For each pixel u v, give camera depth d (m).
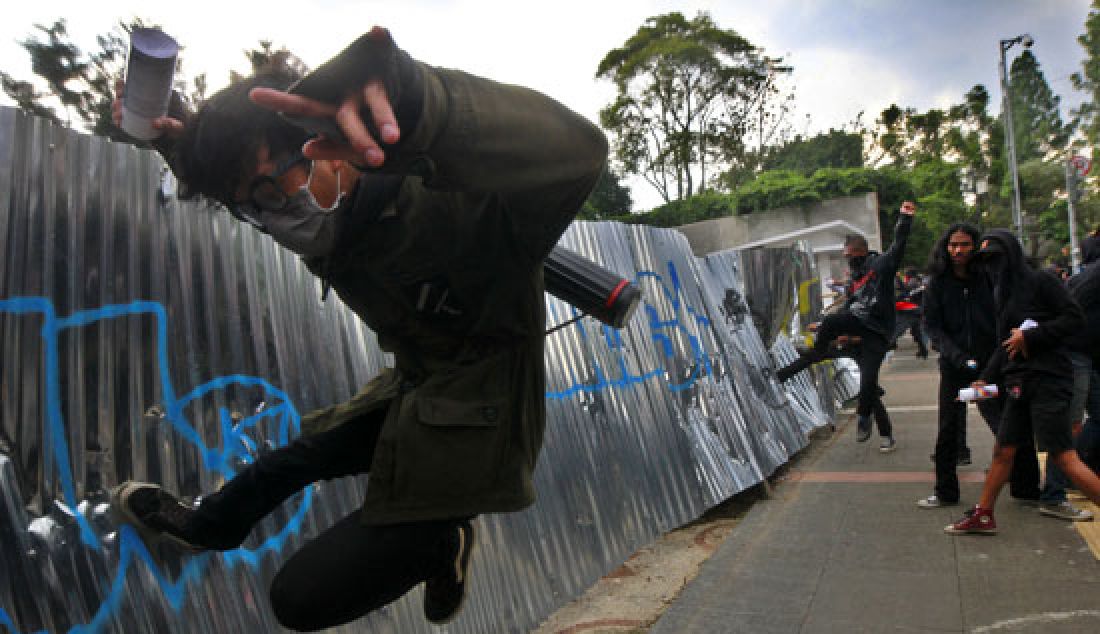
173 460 2.06
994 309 4.34
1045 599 3.13
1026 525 4.16
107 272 1.96
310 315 2.59
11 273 1.75
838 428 7.84
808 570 3.65
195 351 2.16
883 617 3.07
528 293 1.40
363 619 2.42
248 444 2.28
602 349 4.06
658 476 4.17
